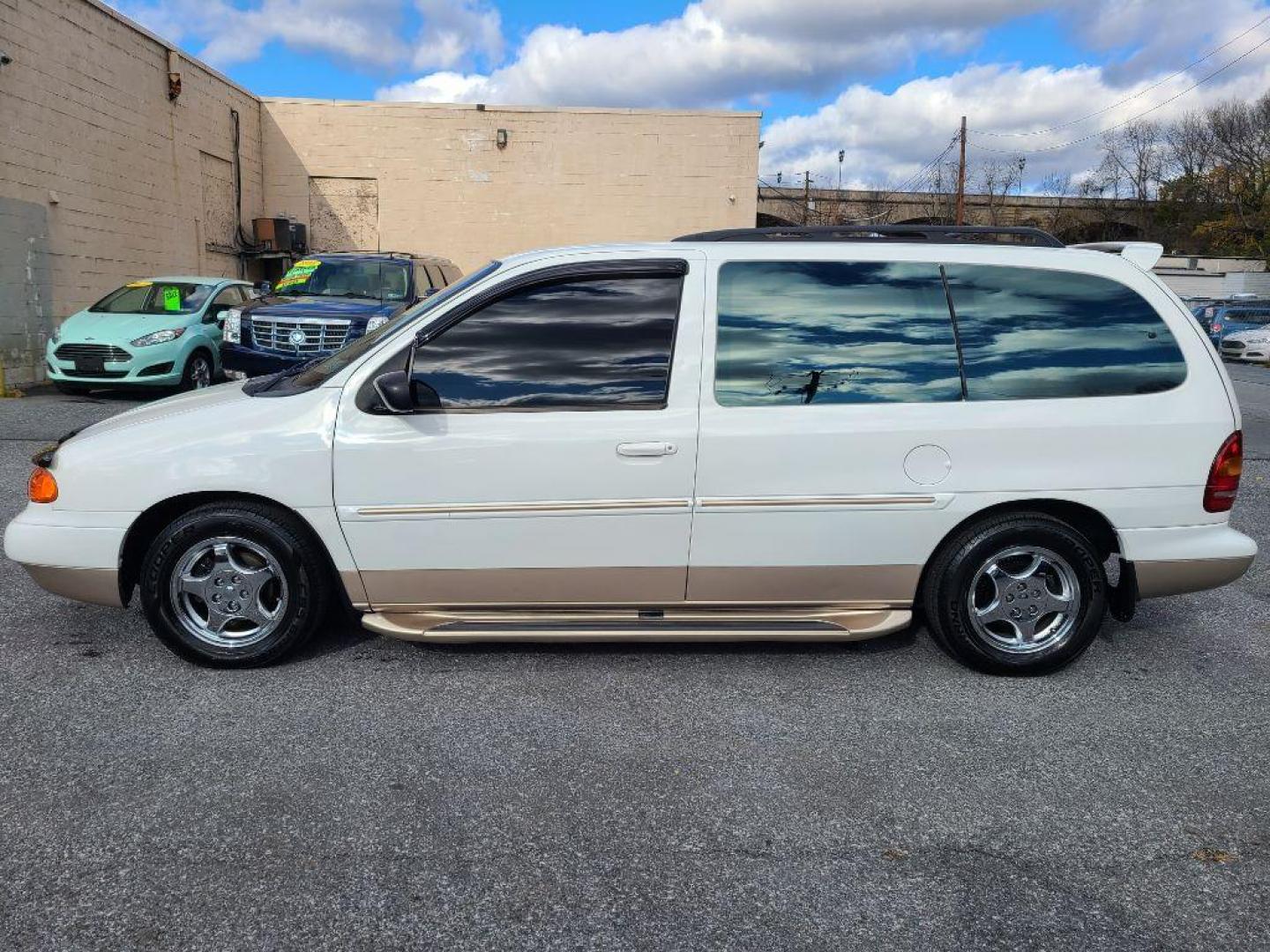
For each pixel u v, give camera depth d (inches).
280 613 156.4
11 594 193.8
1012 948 94.6
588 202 851.4
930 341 153.1
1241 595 206.1
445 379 151.1
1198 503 153.9
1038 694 154.2
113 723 139.7
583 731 139.7
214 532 152.9
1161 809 120.1
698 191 851.4
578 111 837.8
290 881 103.7
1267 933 97.0
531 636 155.4
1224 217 2177.7
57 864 106.0
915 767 130.3
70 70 563.5
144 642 170.4
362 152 836.6
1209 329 1120.8
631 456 149.0
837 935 96.3
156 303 507.8
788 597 157.2
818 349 152.0
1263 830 115.5
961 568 154.3
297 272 451.8
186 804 118.5
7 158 513.3
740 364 151.0
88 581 154.7
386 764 129.0
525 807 119.3
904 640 176.2
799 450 149.8
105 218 604.1
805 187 1831.9
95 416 418.9
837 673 161.6
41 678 154.8
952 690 155.1
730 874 106.2
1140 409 152.4
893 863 108.4
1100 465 152.3
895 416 150.8
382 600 156.4
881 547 153.3
